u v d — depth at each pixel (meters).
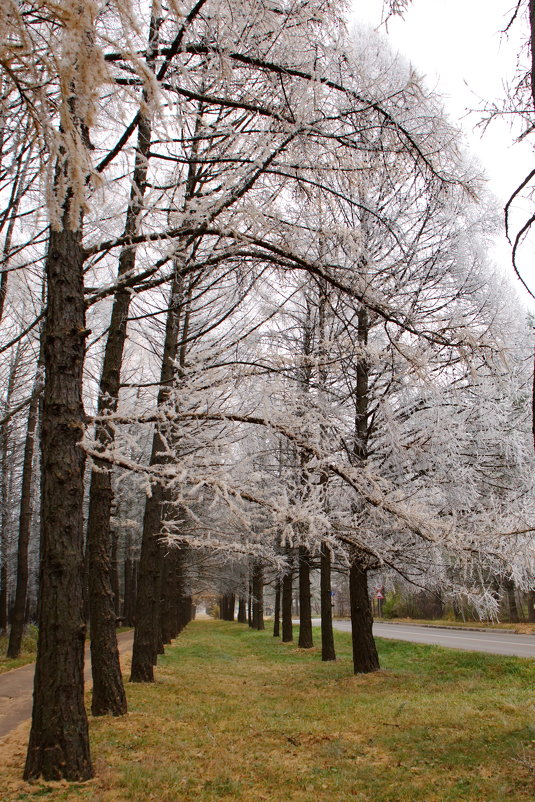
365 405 9.71
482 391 7.98
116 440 4.98
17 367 13.09
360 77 4.93
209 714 6.96
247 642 21.48
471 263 9.19
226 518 6.24
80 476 4.77
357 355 6.04
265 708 7.52
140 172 5.56
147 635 9.63
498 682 9.45
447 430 7.93
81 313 5.02
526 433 8.29
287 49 4.27
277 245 4.75
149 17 3.80
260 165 4.41
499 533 5.85
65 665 4.35
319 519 5.24
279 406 6.20
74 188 1.96
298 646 17.72
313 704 7.87
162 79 4.25
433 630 23.27
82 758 4.28
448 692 8.50
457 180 5.12
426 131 4.99
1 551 19.47
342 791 4.34
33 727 4.30
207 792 4.18
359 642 10.88
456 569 8.49
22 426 16.81
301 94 4.33
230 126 4.96
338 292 5.37
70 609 4.45
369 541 7.84
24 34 1.70
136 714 6.70
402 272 8.54
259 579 24.89
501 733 5.84
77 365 4.93
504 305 8.84
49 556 4.51
